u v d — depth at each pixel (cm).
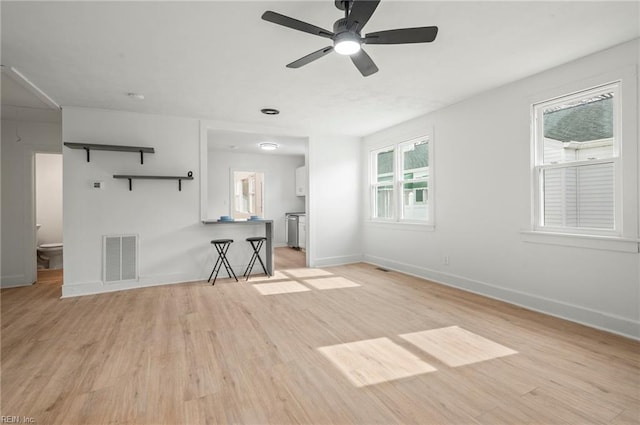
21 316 319
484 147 371
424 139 472
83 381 200
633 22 225
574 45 259
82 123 402
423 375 205
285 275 492
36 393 187
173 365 219
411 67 299
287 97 377
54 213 608
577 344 246
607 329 268
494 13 214
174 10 207
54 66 288
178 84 333
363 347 246
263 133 509
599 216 278
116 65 287
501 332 271
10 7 201
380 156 569
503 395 183
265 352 238
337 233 580
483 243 376
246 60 280
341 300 365
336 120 482
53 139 472
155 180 438
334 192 576
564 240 297
